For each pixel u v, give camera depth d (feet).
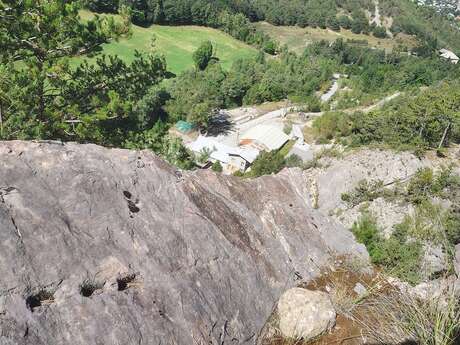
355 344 23.52
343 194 75.92
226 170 169.07
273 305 25.54
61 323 17.31
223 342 21.26
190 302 21.22
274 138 184.85
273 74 250.37
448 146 103.71
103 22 58.80
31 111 49.49
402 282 31.83
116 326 18.28
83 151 24.30
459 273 26.66
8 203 19.49
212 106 205.67
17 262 17.80
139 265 21.08
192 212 25.84
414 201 71.00
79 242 20.04
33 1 52.75
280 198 35.81
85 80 58.90
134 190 24.43
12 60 54.29
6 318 16.21
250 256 26.89
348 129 176.76
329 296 26.91
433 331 20.12
